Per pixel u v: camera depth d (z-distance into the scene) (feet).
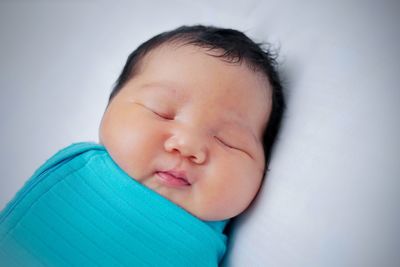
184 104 2.34
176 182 2.22
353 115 2.11
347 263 1.82
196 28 2.68
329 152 2.12
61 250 2.08
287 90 2.66
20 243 2.10
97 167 2.35
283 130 2.54
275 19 3.08
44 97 3.86
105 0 4.07
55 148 3.67
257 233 2.31
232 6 3.50
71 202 2.22
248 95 2.44
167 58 2.47
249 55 2.54
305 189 2.14
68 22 4.07
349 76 2.27
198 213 2.29
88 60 3.96
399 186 1.80
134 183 2.27
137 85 2.47
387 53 2.16
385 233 1.77
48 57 3.99
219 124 2.35
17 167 3.64
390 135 1.91
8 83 3.88
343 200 1.94
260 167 2.44
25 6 4.06
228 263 2.44
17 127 3.76
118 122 2.35
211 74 2.38
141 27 3.91
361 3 2.49
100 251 2.09
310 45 2.66
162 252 2.16
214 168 2.27
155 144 2.25
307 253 1.98
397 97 1.98
